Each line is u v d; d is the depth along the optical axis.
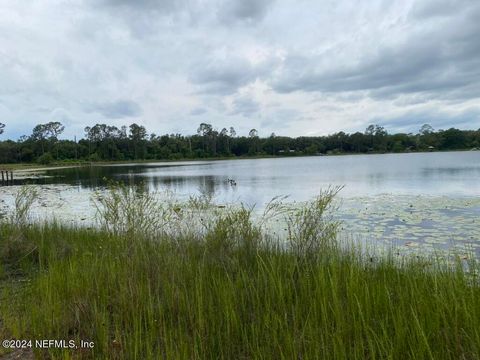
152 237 5.29
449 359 2.59
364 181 23.84
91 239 6.81
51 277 4.29
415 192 16.81
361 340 2.75
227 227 5.05
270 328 3.13
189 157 116.25
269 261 4.23
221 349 2.96
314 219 5.32
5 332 3.38
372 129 120.19
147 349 2.92
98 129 104.88
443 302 3.08
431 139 111.38
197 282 3.89
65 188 23.81
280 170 42.19
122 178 33.88
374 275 4.18
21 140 102.50
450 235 8.09
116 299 3.87
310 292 3.53
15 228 7.12
